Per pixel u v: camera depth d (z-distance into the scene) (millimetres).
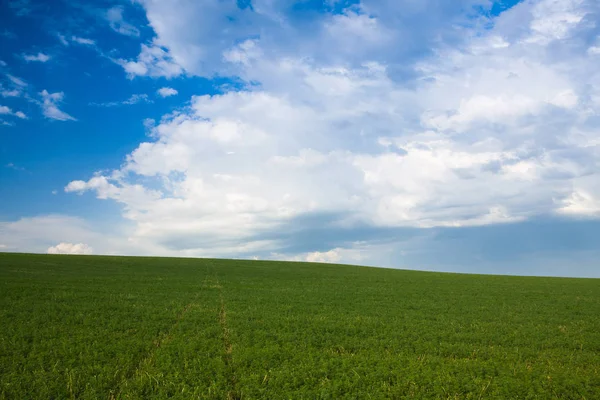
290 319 28234
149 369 17812
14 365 17922
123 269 59938
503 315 31562
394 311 32656
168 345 21281
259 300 36562
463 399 15258
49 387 15688
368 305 35406
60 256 73312
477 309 34250
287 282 51969
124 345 20891
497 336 24438
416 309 34125
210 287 44844
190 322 27000
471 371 17797
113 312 29219
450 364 18734
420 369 18188
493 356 20500
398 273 67625
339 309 33094
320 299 38219
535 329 26609
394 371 17656
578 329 27031
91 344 21422
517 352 21156
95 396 15062
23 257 67875
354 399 15125
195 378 16984
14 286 38969
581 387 15906
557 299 40219
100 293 37750
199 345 21453
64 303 31906
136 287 42438
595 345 22750
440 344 22312
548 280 58219
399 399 15406
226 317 28906
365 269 75062
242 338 22922
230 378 17312
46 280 44531
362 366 18609
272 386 16375
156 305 32750
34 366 17984
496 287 49000
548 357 20422
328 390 15852
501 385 16391
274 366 18656
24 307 30188
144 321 26578
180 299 35969
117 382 16609
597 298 41031
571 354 20812
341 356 20156
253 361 18922
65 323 25750
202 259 82375
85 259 70250
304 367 18250
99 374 17109
